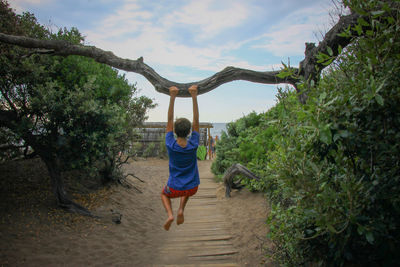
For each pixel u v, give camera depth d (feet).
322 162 9.39
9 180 25.20
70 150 22.07
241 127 44.27
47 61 23.31
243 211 26.89
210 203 31.37
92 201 26.48
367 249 10.67
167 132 10.04
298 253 12.57
